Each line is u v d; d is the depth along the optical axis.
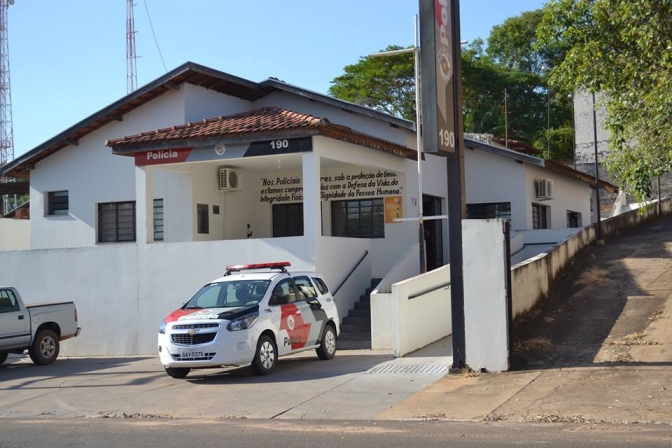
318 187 18.00
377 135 23.34
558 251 19.09
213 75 21.84
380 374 13.16
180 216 21.50
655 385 10.46
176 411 10.99
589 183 32.00
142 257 19.44
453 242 12.80
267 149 18.25
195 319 13.35
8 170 24.08
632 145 16.53
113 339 19.59
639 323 14.37
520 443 7.77
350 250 19.72
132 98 22.11
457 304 12.76
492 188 26.53
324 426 9.35
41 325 17.84
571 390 10.62
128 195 22.95
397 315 15.03
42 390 13.66
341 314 18.83
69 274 20.22
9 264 20.88
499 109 48.28
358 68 50.34
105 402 12.05
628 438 7.86
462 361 12.70
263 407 10.91
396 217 22.78
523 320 15.22
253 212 23.97
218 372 14.63
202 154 18.84
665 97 13.09
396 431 8.79
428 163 24.30
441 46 12.41
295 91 23.58
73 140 23.61
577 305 16.28
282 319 14.23
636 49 14.43
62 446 8.45
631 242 23.27
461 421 9.38
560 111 51.44
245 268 15.36
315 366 14.62
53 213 24.30
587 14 14.97
